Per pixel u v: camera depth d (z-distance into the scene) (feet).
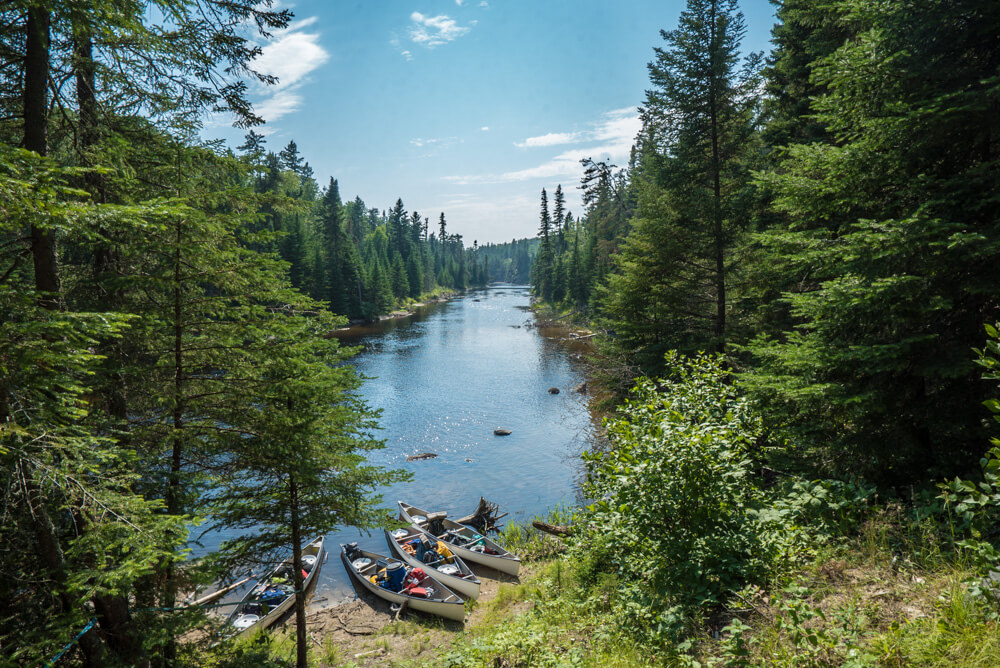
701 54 49.67
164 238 22.34
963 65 20.70
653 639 17.44
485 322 234.38
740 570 17.29
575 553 31.76
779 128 49.67
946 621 11.93
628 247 56.65
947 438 21.33
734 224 50.03
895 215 22.31
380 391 113.09
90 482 15.30
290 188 193.98
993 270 19.06
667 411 21.49
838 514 19.56
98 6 15.23
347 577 47.29
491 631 26.68
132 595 20.56
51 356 11.75
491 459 74.95
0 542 13.89
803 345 23.12
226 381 24.90
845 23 31.91
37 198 10.86
